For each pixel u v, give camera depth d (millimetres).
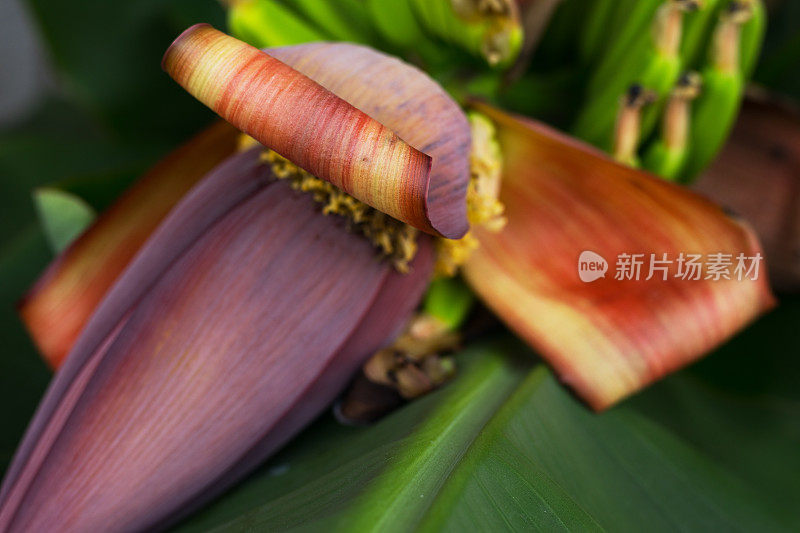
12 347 456
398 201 262
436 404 323
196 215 322
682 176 412
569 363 354
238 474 332
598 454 345
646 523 330
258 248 317
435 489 279
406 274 330
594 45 401
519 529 278
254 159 327
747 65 390
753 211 440
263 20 381
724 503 354
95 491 306
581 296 362
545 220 367
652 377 356
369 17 388
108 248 391
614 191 352
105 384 308
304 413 332
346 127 261
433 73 397
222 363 310
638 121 374
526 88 416
